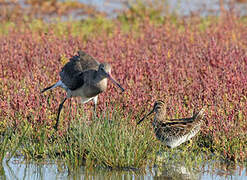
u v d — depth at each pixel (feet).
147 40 68.28
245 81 46.98
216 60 55.88
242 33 73.36
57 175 34.35
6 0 100.37
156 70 51.83
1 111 43.68
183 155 37.70
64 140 38.68
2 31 77.66
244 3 101.50
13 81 49.11
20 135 40.27
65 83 44.01
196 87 47.65
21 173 34.71
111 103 43.14
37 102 42.93
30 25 77.20
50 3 100.42
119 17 89.66
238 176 33.88
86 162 35.50
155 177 33.94
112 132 36.45
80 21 86.63
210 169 35.42
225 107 43.39
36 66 52.95
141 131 38.60
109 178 33.81
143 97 44.57
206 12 94.12
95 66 44.65
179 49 62.64
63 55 54.85
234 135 39.17
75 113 43.16
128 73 52.03
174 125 38.34
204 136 40.91
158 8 94.43
